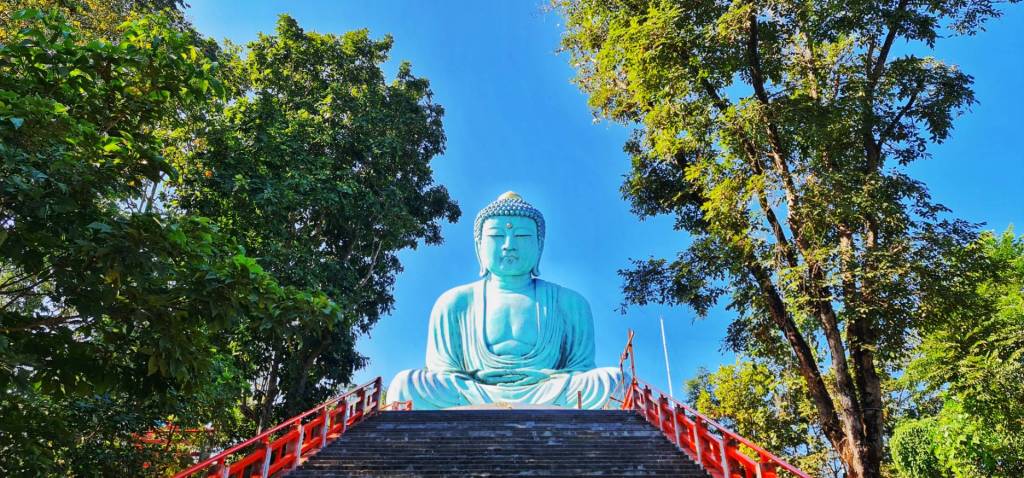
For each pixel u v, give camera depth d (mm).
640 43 14039
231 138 19703
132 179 9844
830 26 14164
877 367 18219
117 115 10180
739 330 16062
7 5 16141
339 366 25000
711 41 13859
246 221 20078
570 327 24016
